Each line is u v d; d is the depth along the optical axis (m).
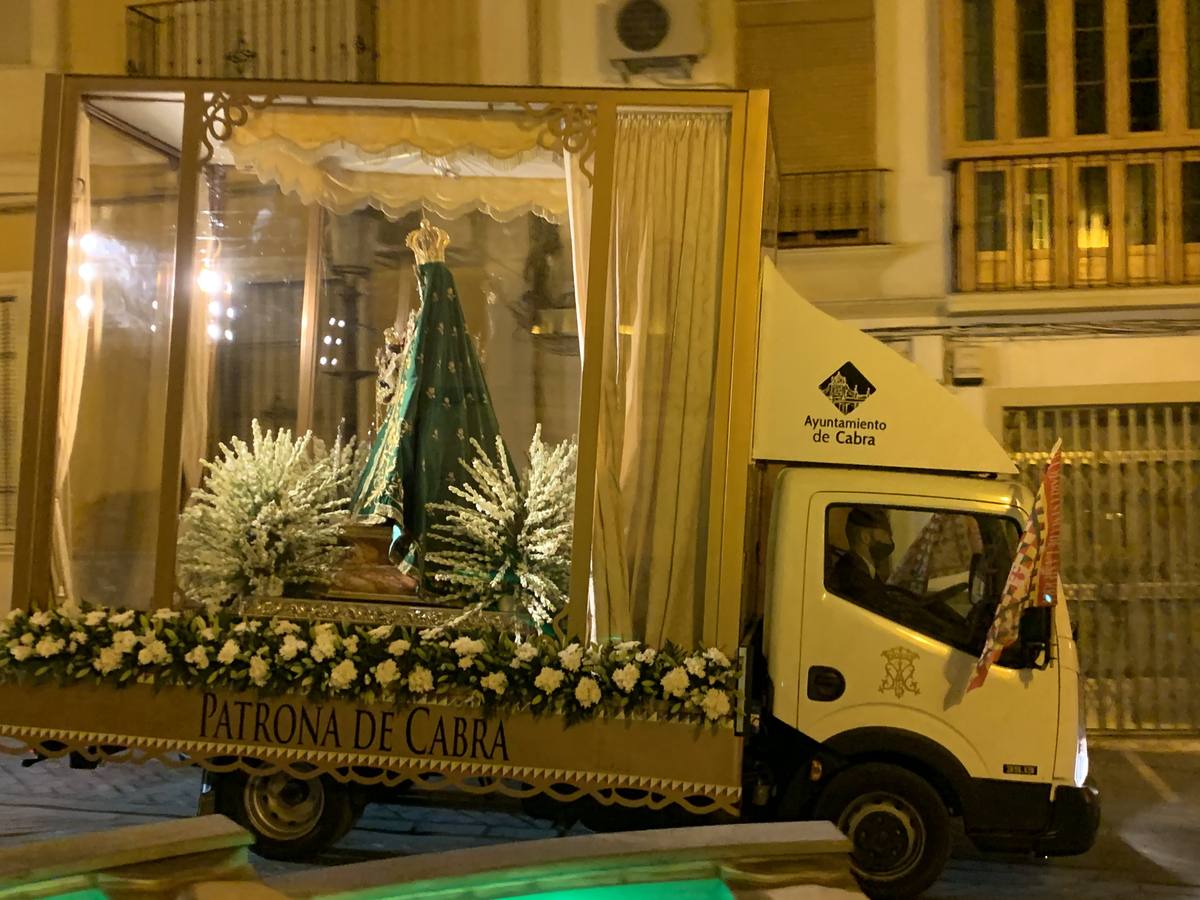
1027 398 8.30
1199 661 8.27
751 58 8.54
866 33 8.43
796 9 8.46
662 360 4.64
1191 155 8.15
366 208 6.16
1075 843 4.49
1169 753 7.77
